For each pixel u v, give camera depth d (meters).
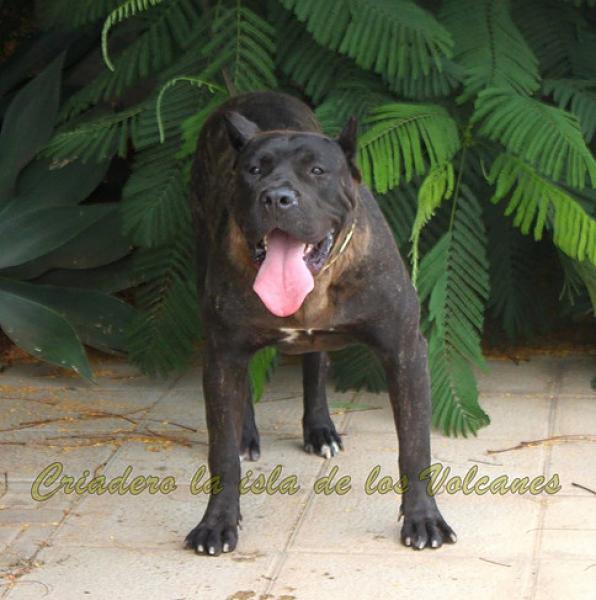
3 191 6.19
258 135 3.91
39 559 4.09
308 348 4.29
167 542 4.21
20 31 7.07
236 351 4.17
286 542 4.18
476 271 5.41
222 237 4.11
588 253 5.01
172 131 5.53
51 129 6.15
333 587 3.83
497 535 4.18
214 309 4.12
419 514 4.16
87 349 6.50
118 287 6.22
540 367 5.99
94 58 7.06
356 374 5.71
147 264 5.82
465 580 3.85
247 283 4.03
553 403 5.49
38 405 5.68
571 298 5.78
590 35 5.97
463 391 5.20
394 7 5.35
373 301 4.08
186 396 5.79
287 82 5.80
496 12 5.66
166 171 5.59
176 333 5.77
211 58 5.54
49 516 4.44
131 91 6.66
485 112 5.17
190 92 5.57
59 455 5.05
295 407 5.59
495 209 5.98
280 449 5.09
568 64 5.93
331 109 5.43
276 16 5.64
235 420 4.23
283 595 3.79
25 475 4.84
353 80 5.57
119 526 4.34
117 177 6.88
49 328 5.88
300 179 3.78
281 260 3.77
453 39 5.57
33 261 6.19
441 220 5.61
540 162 5.09
